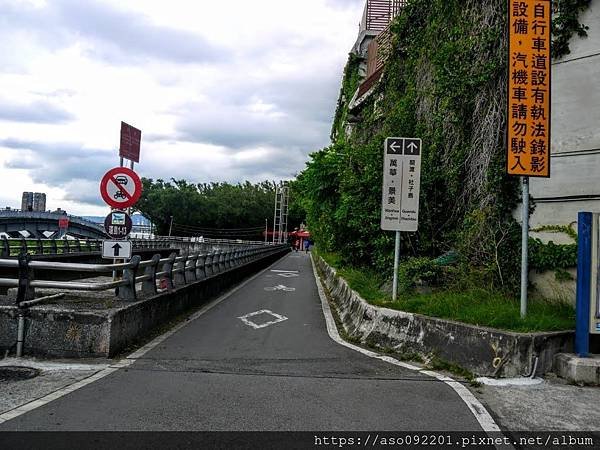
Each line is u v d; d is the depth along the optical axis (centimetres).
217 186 11231
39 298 797
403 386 625
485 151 1067
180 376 648
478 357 689
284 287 1997
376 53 2489
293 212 8325
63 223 4275
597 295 669
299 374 678
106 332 725
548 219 937
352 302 1175
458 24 1234
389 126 1566
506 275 972
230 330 1013
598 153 880
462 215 1177
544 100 770
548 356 677
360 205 1401
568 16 913
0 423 469
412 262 1109
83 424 472
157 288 1095
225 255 1936
